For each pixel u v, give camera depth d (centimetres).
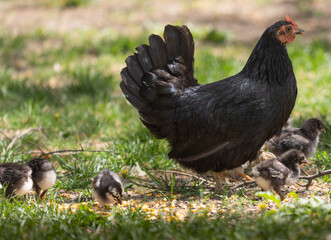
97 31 2333
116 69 1877
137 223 707
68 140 1248
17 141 1207
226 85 869
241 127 847
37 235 658
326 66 1806
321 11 2545
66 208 823
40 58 1997
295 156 877
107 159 1068
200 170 902
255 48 870
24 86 1622
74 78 1752
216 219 711
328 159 1025
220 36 2211
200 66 1794
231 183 984
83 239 646
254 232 640
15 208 782
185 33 941
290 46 2011
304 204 727
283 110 868
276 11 2566
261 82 852
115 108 1455
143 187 966
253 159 891
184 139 888
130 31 2298
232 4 2717
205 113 857
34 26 2445
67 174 1007
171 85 891
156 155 1116
